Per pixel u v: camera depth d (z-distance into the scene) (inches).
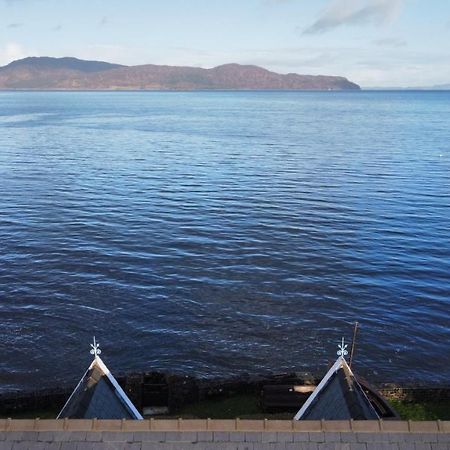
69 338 1886.1
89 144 6067.9
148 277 2332.7
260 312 2064.5
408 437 645.3
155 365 1754.4
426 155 5167.3
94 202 3442.4
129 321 1995.6
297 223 3029.0
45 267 2412.6
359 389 939.3
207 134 7121.1
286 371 1723.7
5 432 639.8
